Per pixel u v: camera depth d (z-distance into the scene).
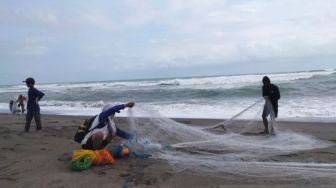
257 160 7.64
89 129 7.48
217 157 7.70
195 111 20.34
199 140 8.66
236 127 12.38
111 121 7.66
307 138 9.95
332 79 32.97
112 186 6.10
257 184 6.11
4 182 6.49
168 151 8.03
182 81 54.22
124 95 36.12
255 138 9.83
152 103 26.59
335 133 11.62
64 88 59.62
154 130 8.84
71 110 24.86
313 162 7.49
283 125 13.48
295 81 33.47
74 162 6.93
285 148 8.65
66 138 10.62
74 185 6.17
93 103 30.05
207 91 30.61
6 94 53.03
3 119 17.17
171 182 6.25
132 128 8.70
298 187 5.93
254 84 37.00
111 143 9.34
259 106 15.36
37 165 7.41
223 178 6.45
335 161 7.57
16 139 10.34
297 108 18.25
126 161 7.51
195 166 7.02
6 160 7.96
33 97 11.85
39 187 6.15
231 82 43.50
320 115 16.02
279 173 6.59
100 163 7.20
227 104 22.86
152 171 6.82
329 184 6.03
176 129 8.89
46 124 14.45
